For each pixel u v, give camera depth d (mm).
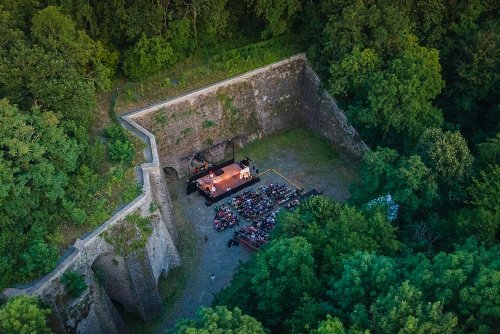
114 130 63000
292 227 50062
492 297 36031
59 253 50031
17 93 53188
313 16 76188
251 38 81438
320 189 72188
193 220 68438
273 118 81312
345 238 46219
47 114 50438
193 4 70000
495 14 76438
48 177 49750
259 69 77188
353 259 41719
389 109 66812
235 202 69938
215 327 37000
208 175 74500
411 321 34500
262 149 79875
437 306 35281
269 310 46000
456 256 39031
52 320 47750
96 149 57250
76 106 55406
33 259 47500
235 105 76938
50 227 51312
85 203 54062
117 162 60281
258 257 47844
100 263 54844
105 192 56000
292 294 45031
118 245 53375
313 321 40156
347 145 77062
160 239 58562
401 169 54156
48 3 62562
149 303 56781
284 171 75750
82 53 58625
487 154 56531
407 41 70375
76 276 49219
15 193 47656
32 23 57875
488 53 68812
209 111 74875
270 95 79750
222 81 74875
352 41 71438
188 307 58281
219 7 70375
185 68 75250
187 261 63125
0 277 46344
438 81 68250
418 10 73500
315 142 80625
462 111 74500
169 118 71500
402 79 67188
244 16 80938
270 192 71375
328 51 74938
